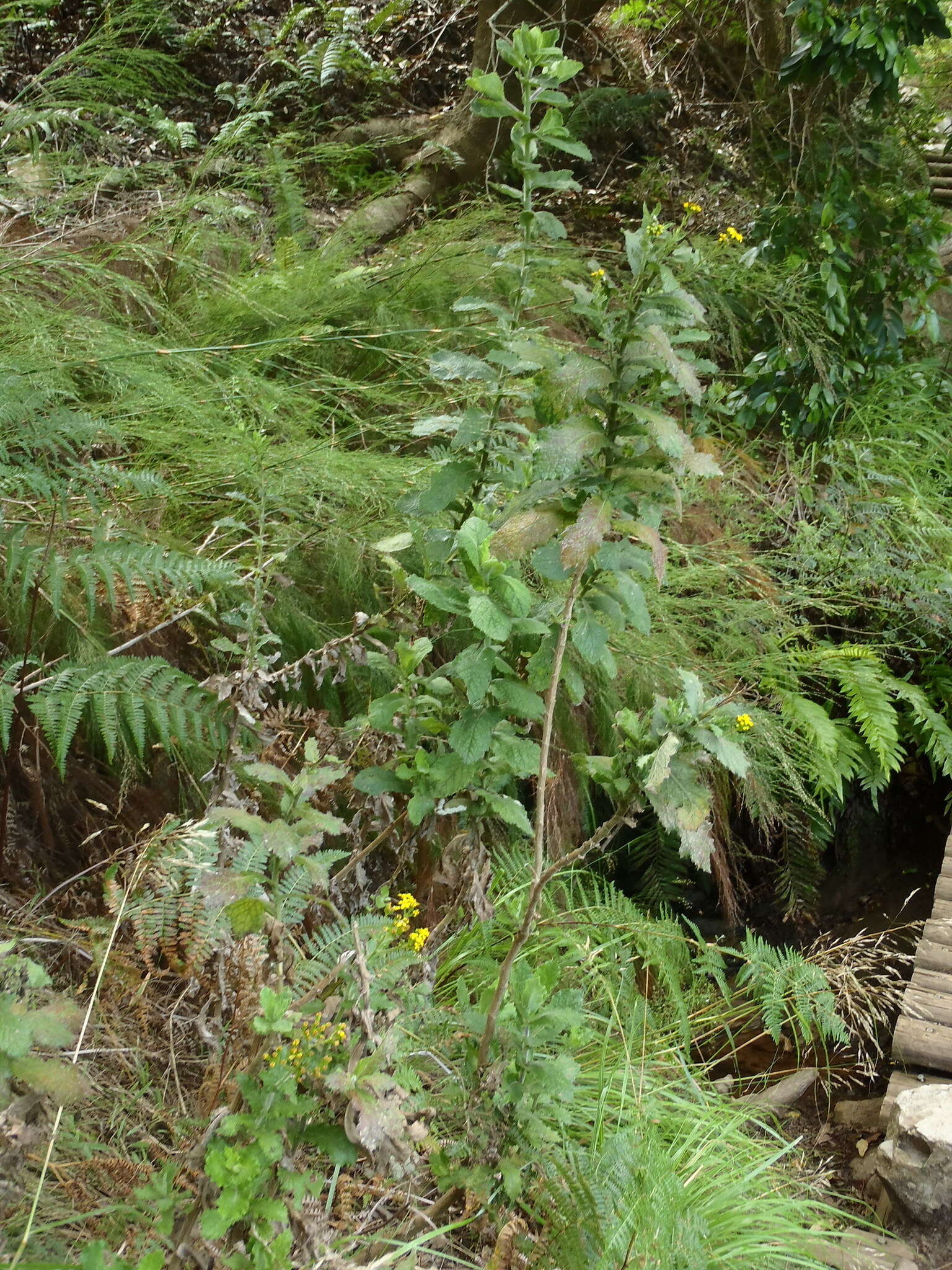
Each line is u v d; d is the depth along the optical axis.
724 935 3.73
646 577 2.90
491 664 1.90
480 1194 1.74
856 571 3.97
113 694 2.00
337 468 2.82
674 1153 2.32
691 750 1.83
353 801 2.29
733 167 6.54
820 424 4.71
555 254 4.40
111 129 4.94
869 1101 3.09
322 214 5.31
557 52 2.18
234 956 1.80
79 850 2.28
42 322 2.82
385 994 1.76
